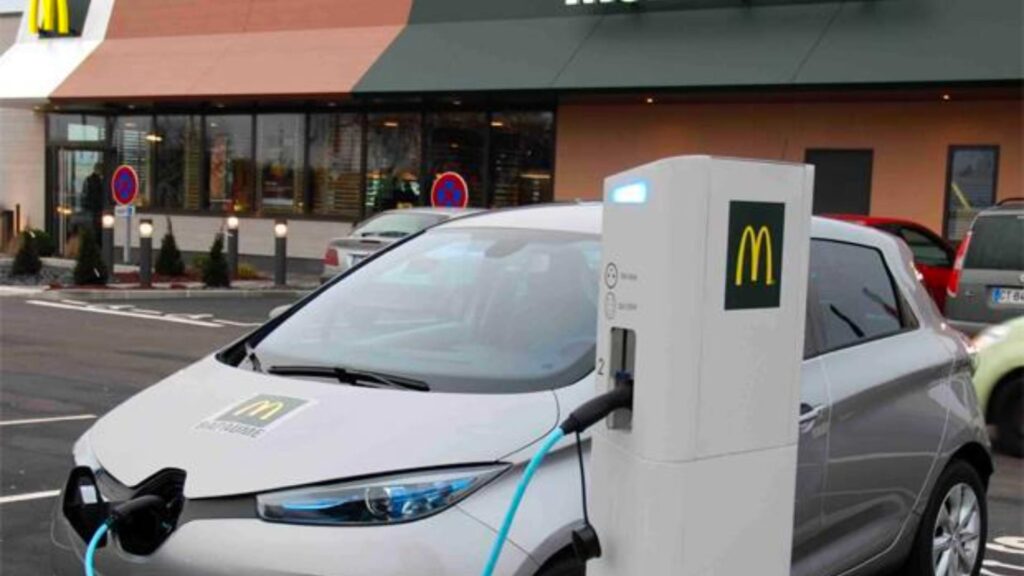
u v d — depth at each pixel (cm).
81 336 1215
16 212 2528
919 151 1543
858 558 386
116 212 1870
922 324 451
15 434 716
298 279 2000
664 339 236
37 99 2211
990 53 1336
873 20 1444
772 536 256
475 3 1808
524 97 1744
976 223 908
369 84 1792
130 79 2117
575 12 1703
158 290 1695
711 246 238
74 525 328
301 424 310
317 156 2102
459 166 1936
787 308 254
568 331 359
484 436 298
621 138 1773
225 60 2025
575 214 441
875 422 391
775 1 1532
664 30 1595
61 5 2292
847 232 434
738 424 247
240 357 397
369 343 382
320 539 274
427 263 430
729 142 1681
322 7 1967
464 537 276
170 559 284
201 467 298
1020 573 508
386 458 288
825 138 1609
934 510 433
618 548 250
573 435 303
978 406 467
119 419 354
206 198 2264
